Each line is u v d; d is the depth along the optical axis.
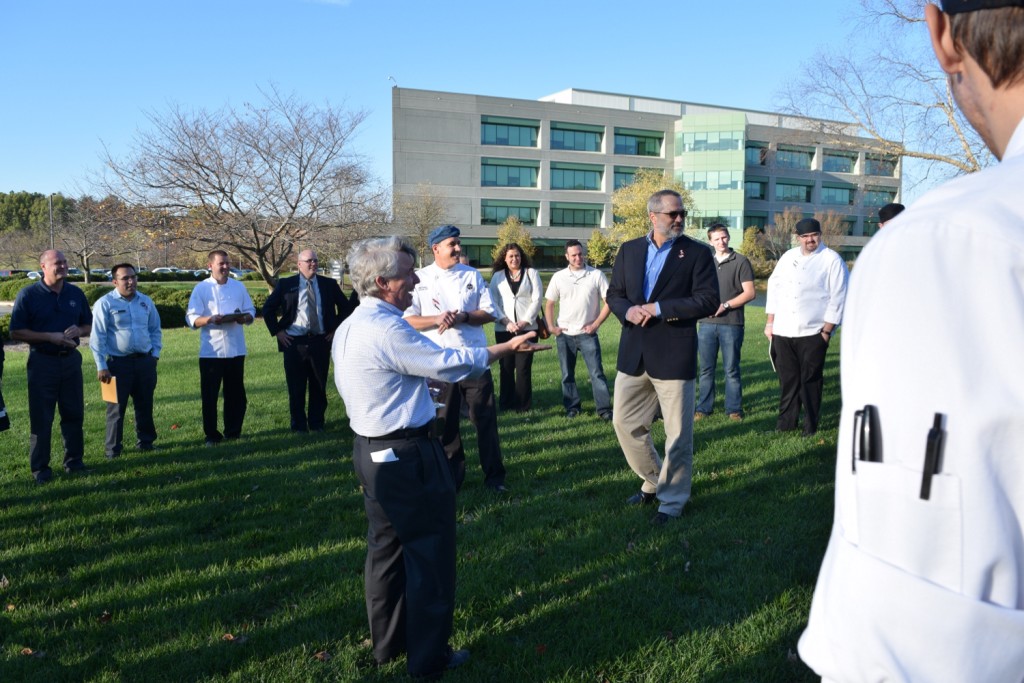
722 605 3.36
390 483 2.80
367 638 3.20
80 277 43.53
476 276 5.46
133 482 5.70
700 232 60.62
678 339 4.39
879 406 0.74
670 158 64.50
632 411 4.64
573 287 7.57
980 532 0.67
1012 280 0.68
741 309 7.36
